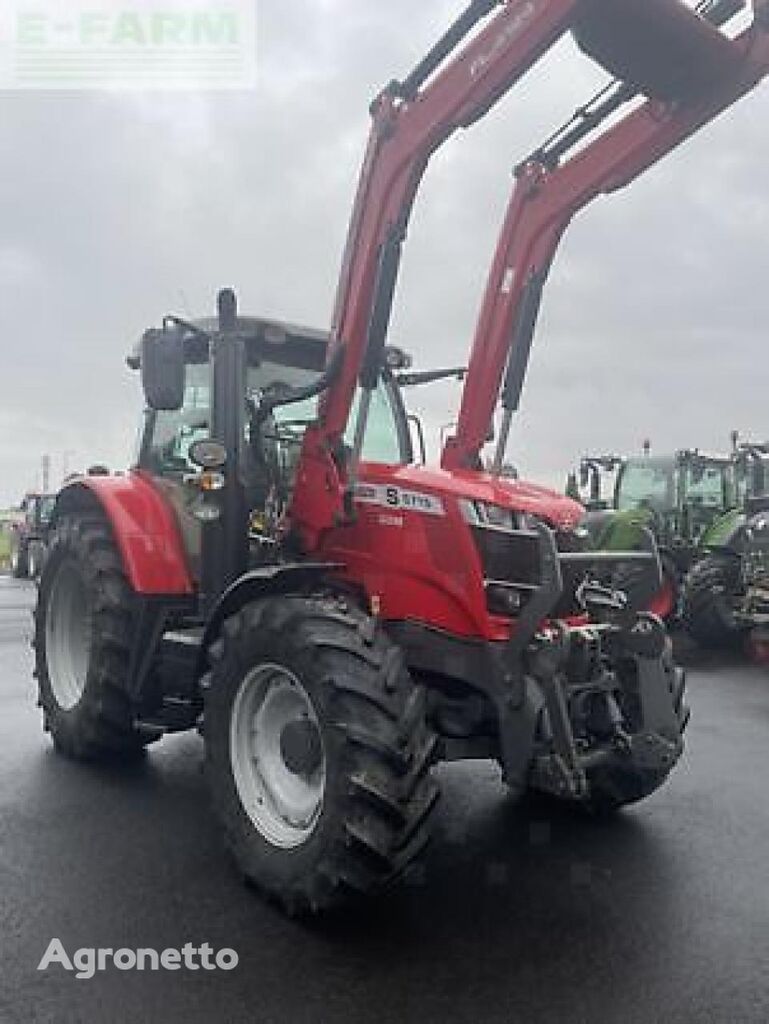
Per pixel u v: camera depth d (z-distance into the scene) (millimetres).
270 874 3432
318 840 3268
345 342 4035
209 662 4066
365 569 3965
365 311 3990
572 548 4035
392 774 3211
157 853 3934
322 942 3189
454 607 3719
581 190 4441
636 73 3908
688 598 10805
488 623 3652
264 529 4445
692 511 12992
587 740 3611
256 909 3434
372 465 4250
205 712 3881
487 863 3912
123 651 4984
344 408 4082
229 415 4414
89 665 5086
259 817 3633
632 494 13633
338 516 3984
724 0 3953
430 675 3834
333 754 3250
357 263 4027
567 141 4500
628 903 3518
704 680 8797
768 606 10297
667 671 3947
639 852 4047
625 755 3631
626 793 4281
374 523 3965
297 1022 2711
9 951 3082
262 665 3645
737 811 4609
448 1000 2834
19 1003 2777
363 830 3170
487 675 3631
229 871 3758
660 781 4195
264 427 4727
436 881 3719
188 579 4895
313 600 3643
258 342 4957
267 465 4652
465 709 3797
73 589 5602
